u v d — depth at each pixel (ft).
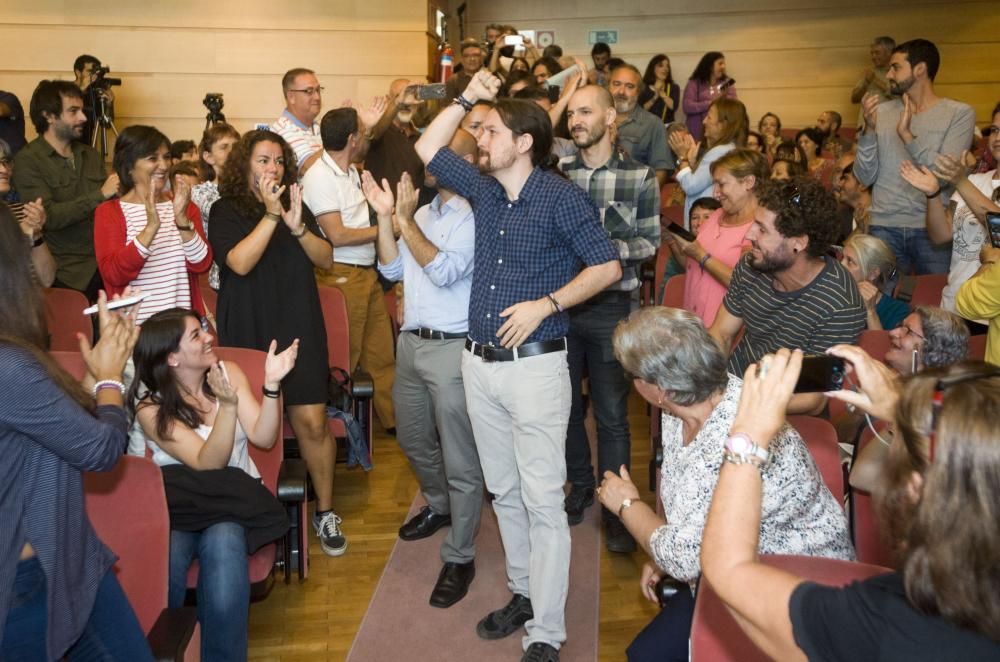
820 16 27.30
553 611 7.39
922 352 7.15
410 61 22.08
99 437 4.47
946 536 2.95
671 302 11.73
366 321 12.60
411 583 9.14
